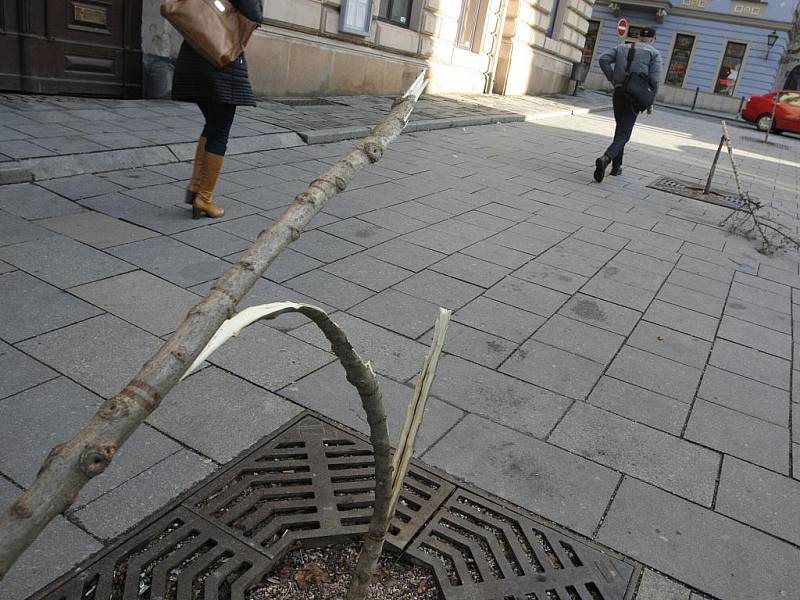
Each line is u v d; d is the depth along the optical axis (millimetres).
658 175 10039
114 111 7695
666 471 2898
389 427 2930
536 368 3635
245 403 2959
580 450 2963
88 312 3500
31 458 2438
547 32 20234
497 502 2562
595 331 4203
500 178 8141
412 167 7965
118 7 8312
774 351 4273
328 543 2256
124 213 4973
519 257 5379
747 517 2670
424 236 5531
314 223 5445
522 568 2244
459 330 3947
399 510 2430
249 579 2037
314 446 2725
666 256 6004
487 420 3090
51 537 2121
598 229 6555
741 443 3188
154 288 3873
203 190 4980
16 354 3047
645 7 33188
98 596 1946
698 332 4414
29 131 6230
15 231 4355
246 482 2471
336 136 8477
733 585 2309
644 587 2244
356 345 3594
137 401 697
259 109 9281
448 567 2219
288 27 10578
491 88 17219
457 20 15070
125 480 2412
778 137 23250
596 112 19266
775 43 32062
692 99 33875
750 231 7062
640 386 3596
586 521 2527
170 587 2012
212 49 4414
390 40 13008
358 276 4508
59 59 7887
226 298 827
